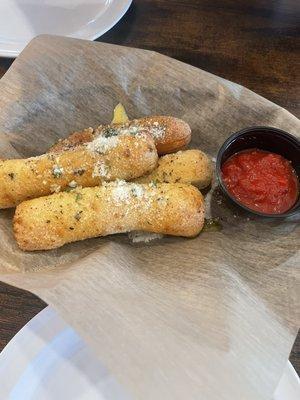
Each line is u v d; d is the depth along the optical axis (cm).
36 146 27
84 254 23
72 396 19
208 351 18
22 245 22
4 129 26
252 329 19
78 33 32
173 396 17
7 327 22
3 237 23
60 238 22
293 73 31
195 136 28
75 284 19
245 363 18
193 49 32
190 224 23
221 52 32
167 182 25
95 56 28
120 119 28
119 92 28
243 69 31
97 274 20
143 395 17
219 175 24
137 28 33
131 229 23
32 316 22
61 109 28
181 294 21
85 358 20
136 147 24
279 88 30
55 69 28
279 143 26
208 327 19
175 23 33
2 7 33
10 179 23
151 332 18
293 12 35
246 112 27
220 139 28
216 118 28
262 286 22
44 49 28
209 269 22
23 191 24
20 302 22
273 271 23
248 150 26
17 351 19
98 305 19
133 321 18
